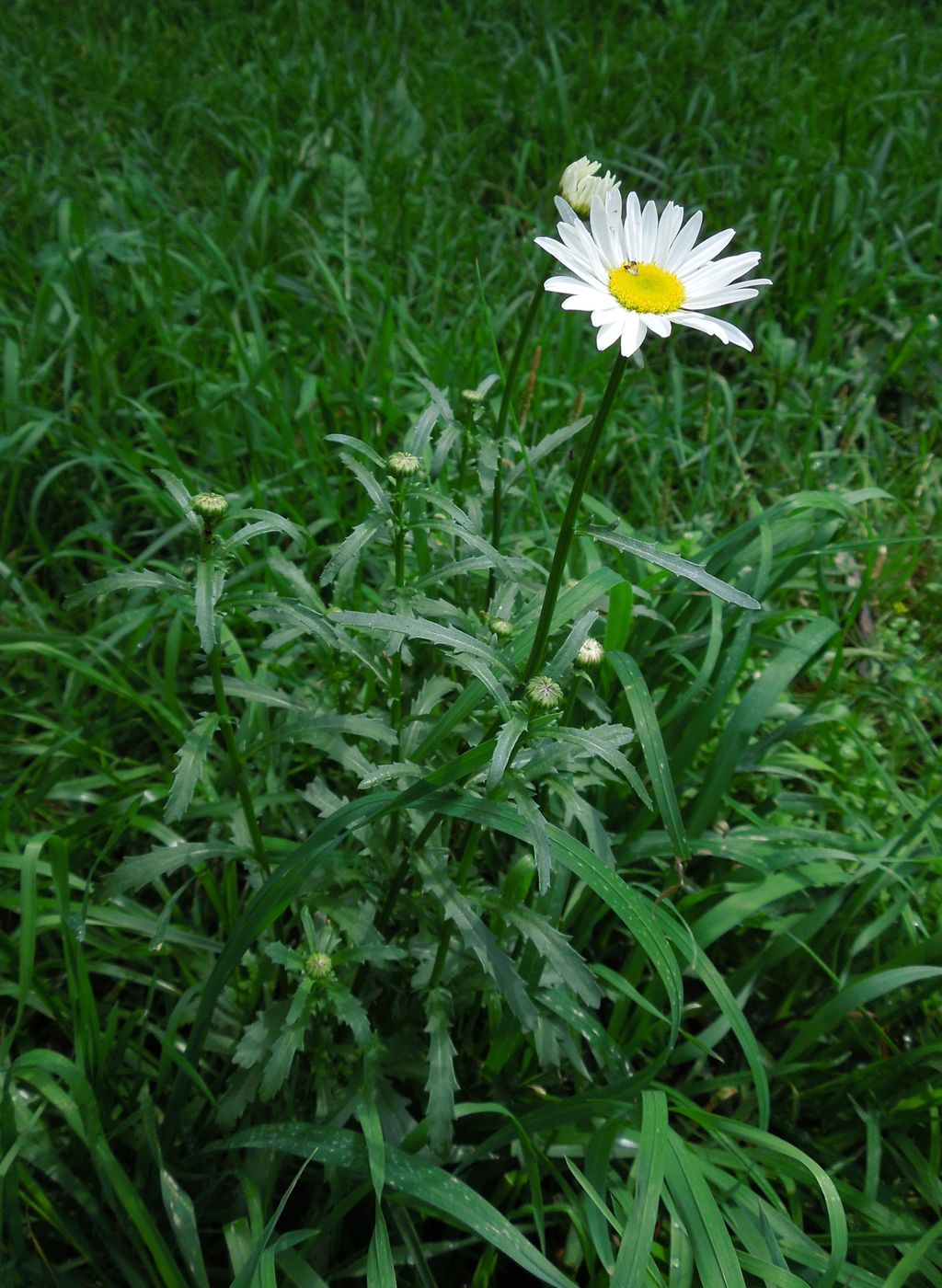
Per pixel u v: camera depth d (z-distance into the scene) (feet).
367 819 1.00
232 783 1.48
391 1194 1.05
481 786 1.06
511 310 2.35
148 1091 1.14
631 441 2.11
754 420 2.31
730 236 0.88
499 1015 1.18
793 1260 1.11
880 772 1.55
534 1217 1.11
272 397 2.02
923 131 2.97
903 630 1.96
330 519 1.84
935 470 2.21
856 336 2.49
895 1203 1.20
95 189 2.68
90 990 1.12
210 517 0.96
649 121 3.06
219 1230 1.16
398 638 1.07
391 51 3.29
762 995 1.42
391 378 2.06
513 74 3.10
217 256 2.28
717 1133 1.11
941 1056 1.24
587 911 1.34
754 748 1.55
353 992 1.20
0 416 2.01
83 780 1.51
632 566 1.63
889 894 1.42
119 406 2.14
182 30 3.55
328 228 2.62
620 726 0.94
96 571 1.96
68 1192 1.10
